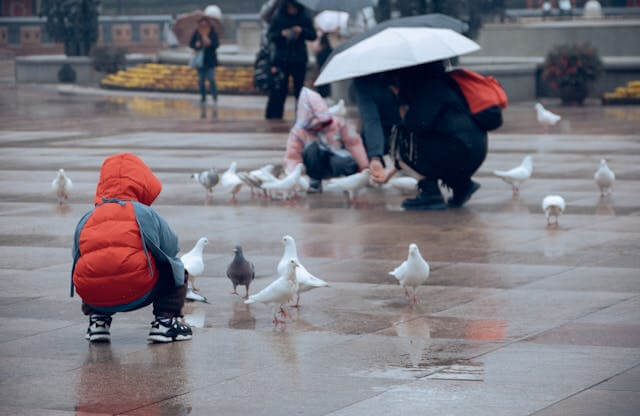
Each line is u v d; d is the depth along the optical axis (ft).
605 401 20.81
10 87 163.32
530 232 41.16
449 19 48.37
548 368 23.21
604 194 50.47
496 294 30.89
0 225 44.24
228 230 42.63
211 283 33.04
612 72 126.31
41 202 50.83
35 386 22.56
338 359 24.30
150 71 157.69
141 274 25.13
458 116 45.88
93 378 23.12
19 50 251.19
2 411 20.86
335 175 52.65
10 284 33.22
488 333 26.45
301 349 25.25
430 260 36.06
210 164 65.00
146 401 21.39
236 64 149.48
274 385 22.33
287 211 47.62
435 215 45.93
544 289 31.42
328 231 42.19
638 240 39.09
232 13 259.19
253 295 28.43
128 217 25.38
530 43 138.00
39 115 108.06
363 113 47.50
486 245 38.63
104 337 26.27
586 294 30.71
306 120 53.36
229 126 92.48
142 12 261.03
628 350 24.62
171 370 23.65
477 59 135.85
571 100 118.42
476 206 48.19
